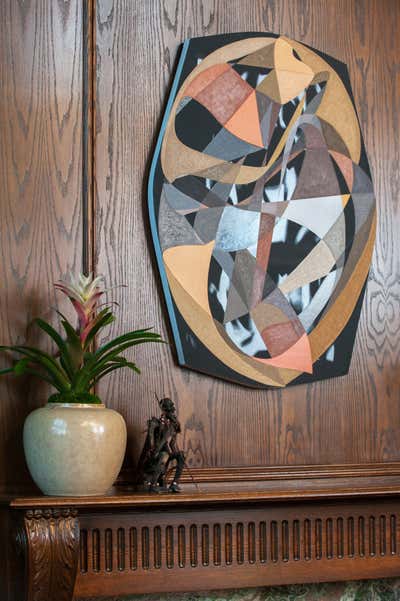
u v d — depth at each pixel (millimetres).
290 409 2213
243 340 2160
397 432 2314
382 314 2332
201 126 2160
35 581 1778
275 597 2139
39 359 1848
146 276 2105
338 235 2277
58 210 2045
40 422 1812
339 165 2297
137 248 2104
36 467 1821
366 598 2217
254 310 2178
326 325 2246
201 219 2139
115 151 2105
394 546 2152
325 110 2295
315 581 2070
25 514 1771
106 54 2121
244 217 2184
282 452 2191
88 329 1901
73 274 2041
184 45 2160
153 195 2092
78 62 2090
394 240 2363
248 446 2162
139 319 2092
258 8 2279
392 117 2393
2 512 1958
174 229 2109
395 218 2369
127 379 2068
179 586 1957
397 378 2332
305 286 2232
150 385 2088
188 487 2078
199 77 2170
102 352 1882
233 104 2197
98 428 1816
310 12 2332
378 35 2402
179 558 1963
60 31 2082
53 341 2010
